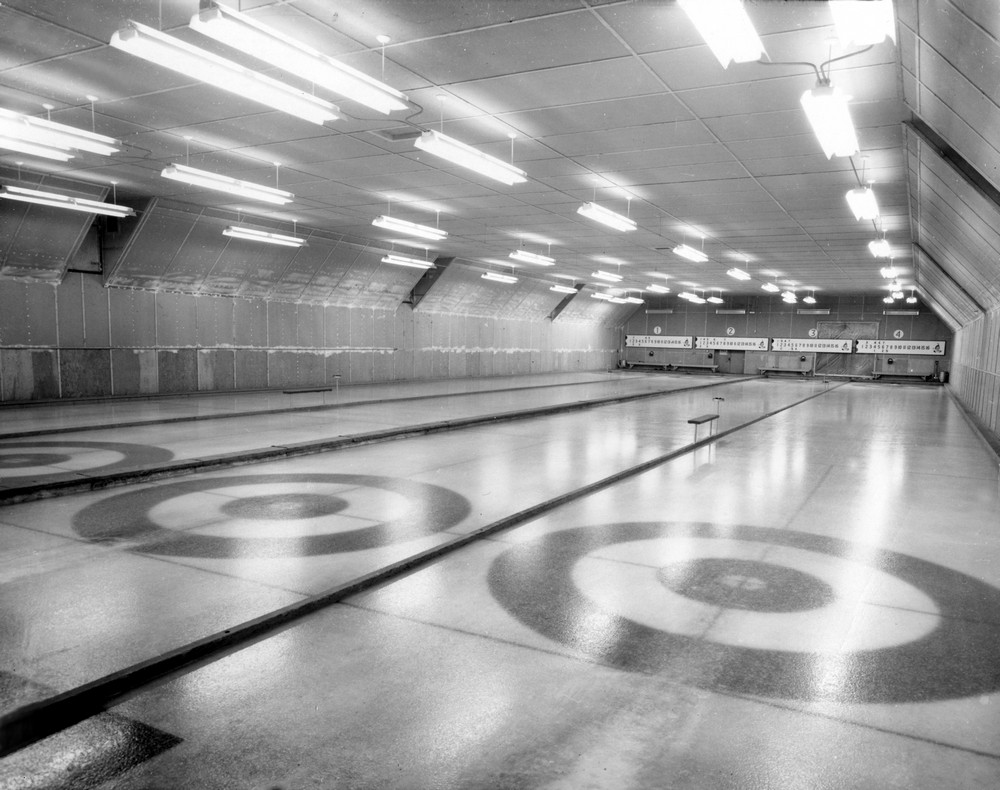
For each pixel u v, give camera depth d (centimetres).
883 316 3556
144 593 466
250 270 1859
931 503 779
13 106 838
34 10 584
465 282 2620
